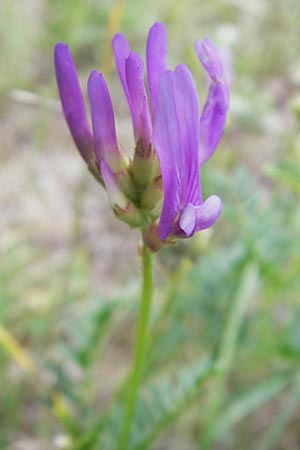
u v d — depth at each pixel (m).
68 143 0.32
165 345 0.20
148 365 0.20
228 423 0.19
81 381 0.19
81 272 0.24
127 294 0.19
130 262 0.27
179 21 0.35
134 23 0.35
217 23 0.36
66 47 0.12
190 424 0.21
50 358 0.23
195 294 0.21
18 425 0.22
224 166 0.27
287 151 0.24
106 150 0.12
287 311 0.22
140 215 0.12
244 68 0.32
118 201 0.12
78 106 0.12
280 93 0.33
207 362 0.16
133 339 0.25
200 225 0.11
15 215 0.28
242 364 0.21
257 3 0.35
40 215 0.29
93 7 0.35
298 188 0.17
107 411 0.17
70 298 0.24
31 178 0.29
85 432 0.18
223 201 0.20
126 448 0.15
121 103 0.32
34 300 0.23
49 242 0.27
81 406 0.18
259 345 0.20
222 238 0.25
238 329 0.20
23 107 0.32
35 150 0.30
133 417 0.16
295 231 0.20
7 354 0.22
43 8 0.37
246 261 0.20
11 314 0.23
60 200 0.29
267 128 0.24
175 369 0.21
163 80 0.10
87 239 0.28
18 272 0.25
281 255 0.20
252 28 0.36
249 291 0.20
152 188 0.12
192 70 0.26
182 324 0.21
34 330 0.23
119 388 0.18
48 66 0.34
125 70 0.12
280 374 0.20
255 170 0.30
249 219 0.20
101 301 0.19
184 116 0.11
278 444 0.22
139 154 0.12
